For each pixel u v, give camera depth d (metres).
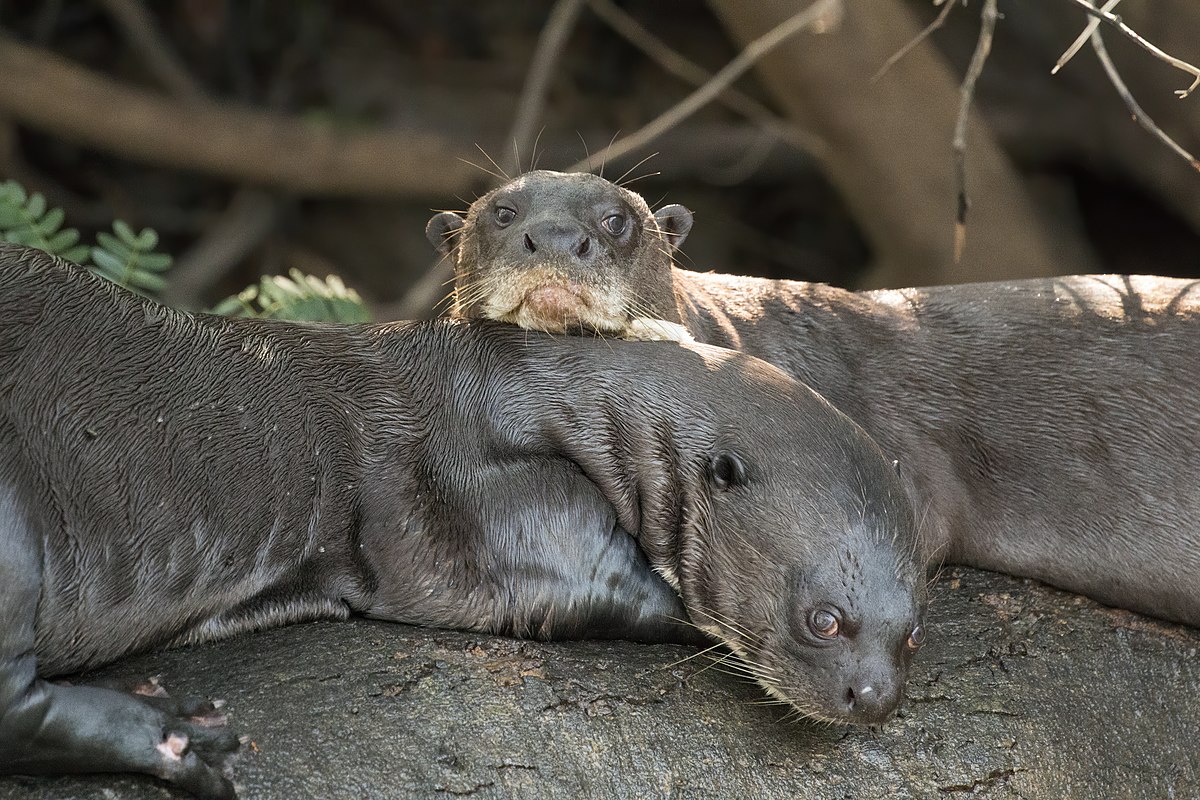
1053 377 10.90
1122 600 10.60
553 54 19.86
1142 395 10.64
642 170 23.14
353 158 22.09
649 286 10.95
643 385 9.38
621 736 8.68
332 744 8.25
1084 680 9.94
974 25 22.77
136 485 8.46
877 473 9.04
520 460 9.34
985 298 11.41
